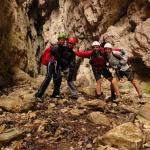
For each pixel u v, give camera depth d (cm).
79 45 1038
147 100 515
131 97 539
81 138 332
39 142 324
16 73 721
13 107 432
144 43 723
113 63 502
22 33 847
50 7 1272
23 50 788
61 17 1191
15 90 622
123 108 438
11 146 316
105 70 513
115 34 831
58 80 508
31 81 743
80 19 1020
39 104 467
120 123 378
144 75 745
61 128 353
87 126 365
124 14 855
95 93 549
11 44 731
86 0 946
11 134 332
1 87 652
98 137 322
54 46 493
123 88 675
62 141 328
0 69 671
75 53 508
